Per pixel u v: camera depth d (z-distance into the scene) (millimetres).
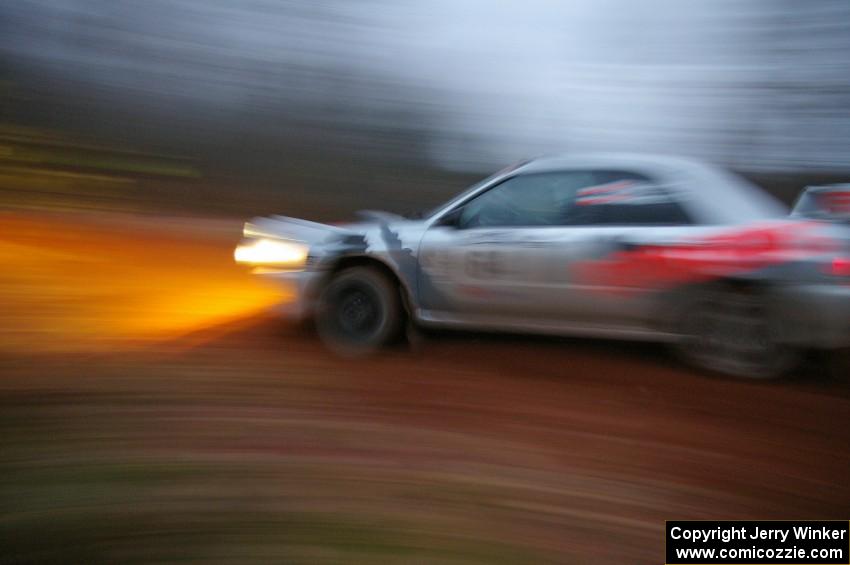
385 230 5414
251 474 3402
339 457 3631
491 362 5211
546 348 5516
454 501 3227
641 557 2859
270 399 4395
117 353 5180
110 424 3920
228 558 2725
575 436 3969
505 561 2789
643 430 4062
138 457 3529
